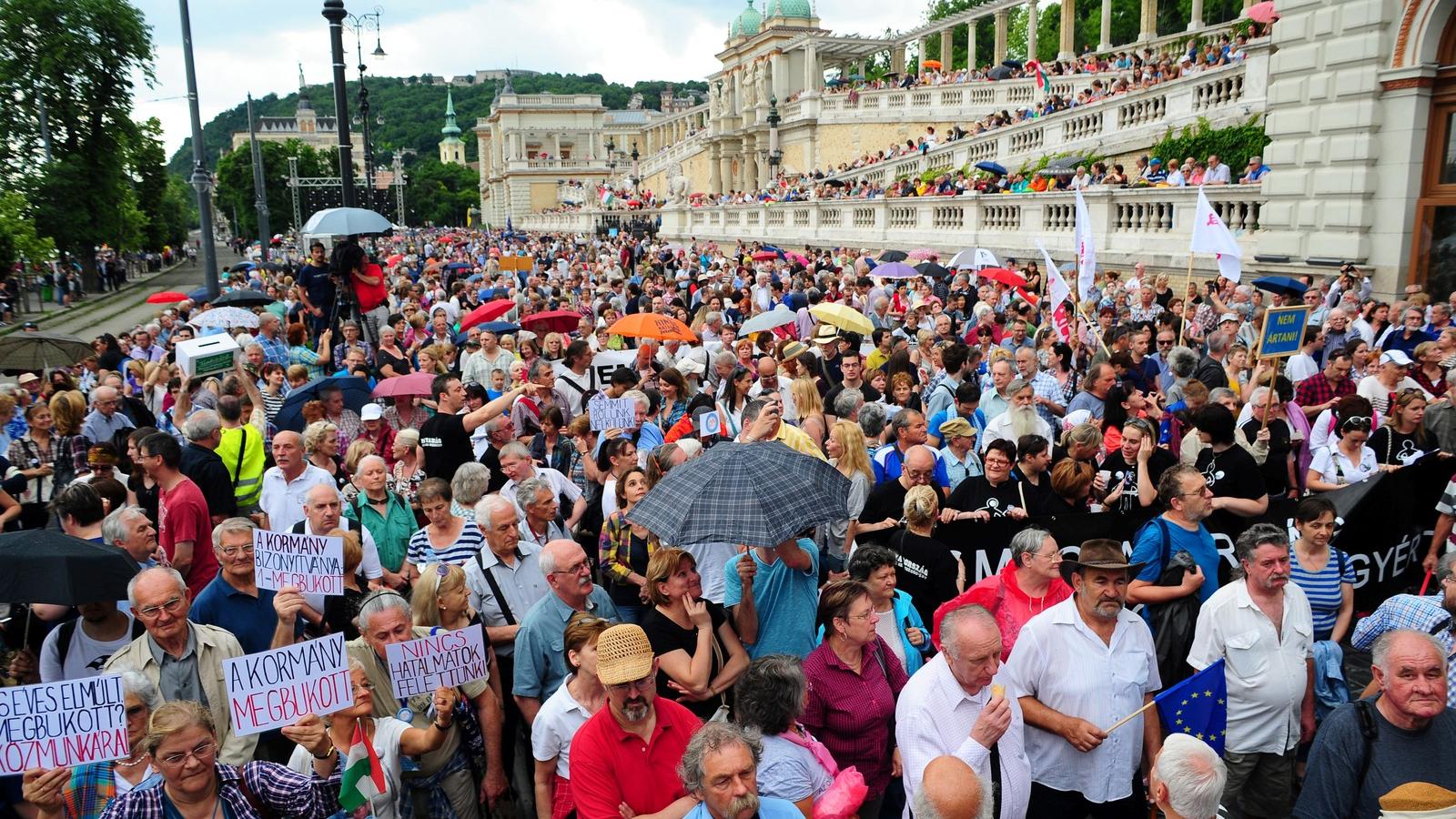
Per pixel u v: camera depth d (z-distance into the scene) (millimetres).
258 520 8102
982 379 12008
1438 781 4445
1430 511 7660
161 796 4340
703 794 4016
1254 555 5570
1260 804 5828
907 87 59938
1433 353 10984
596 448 9492
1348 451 8734
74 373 15211
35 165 51188
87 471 9906
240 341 14148
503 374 11898
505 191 131875
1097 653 5312
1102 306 14406
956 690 4820
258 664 4535
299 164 99125
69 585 5285
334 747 4723
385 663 5598
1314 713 6121
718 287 21812
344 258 15695
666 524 5453
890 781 5660
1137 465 8219
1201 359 12453
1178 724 5312
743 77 82438
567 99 133875
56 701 4277
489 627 6387
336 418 10195
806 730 5062
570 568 5668
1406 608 5809
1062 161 31062
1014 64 53625
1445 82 17188
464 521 7250
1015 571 6039
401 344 16562
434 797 5309
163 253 71188
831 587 5180
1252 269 20641
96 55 51875
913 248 32156
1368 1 17688
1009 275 17469
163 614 5195
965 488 7516
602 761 4590
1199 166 23562
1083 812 5453
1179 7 59781
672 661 5484
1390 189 17938
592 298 24016
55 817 4320
